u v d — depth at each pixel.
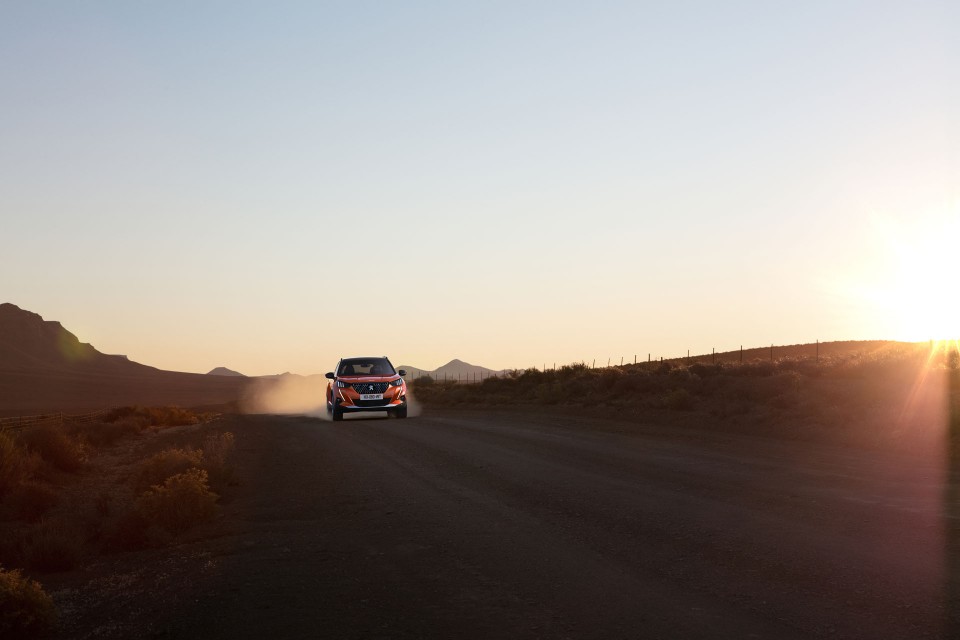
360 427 29.33
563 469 16.16
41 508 15.15
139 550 11.02
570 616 6.62
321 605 7.27
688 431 23.77
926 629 5.99
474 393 56.88
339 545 9.97
